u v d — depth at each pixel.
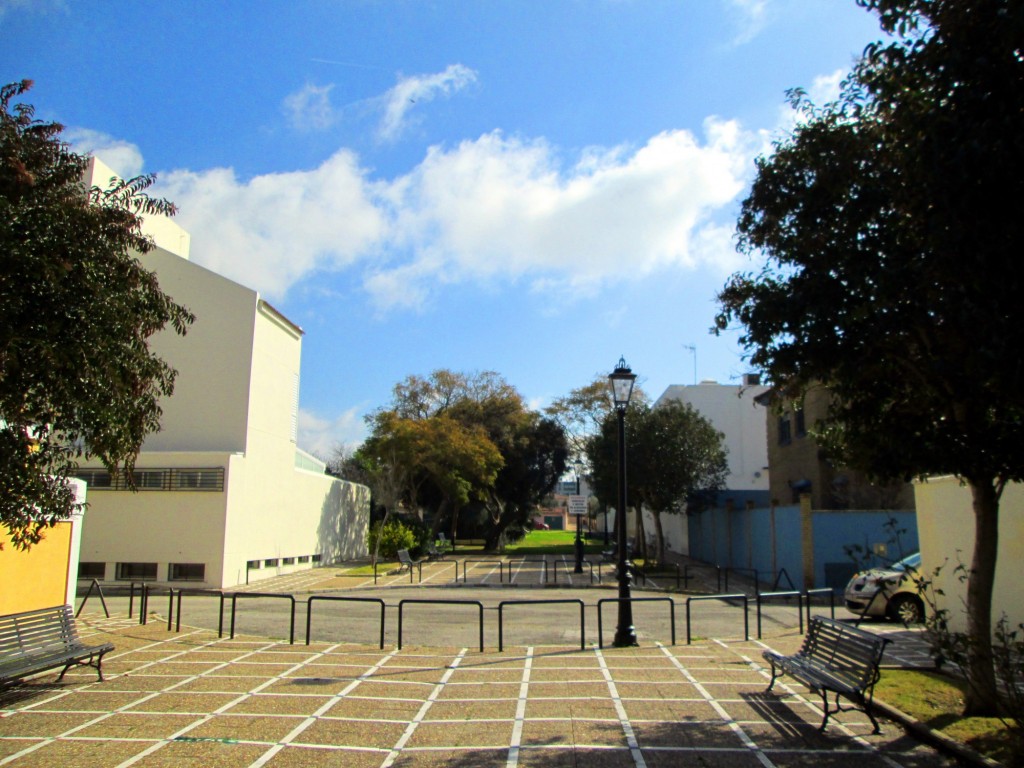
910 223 6.95
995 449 6.98
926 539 12.95
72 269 7.03
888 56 6.69
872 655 7.23
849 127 7.57
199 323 27.27
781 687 9.38
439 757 6.78
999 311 5.71
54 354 6.64
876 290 6.71
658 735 7.40
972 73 5.99
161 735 7.43
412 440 41.31
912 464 7.45
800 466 33.12
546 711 8.32
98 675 9.95
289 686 9.54
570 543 64.81
